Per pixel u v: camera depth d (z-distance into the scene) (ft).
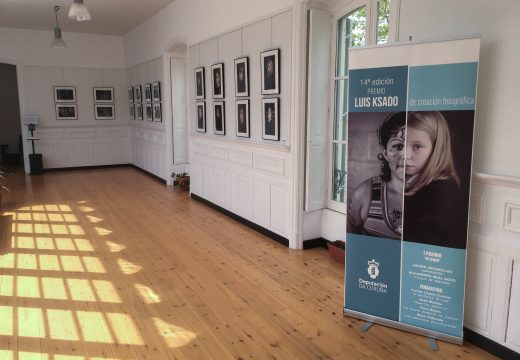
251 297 11.89
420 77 9.21
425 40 9.07
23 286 12.65
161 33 27.40
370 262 10.31
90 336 9.89
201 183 23.47
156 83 29.22
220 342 9.62
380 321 10.34
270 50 15.87
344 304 10.80
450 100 8.91
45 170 34.83
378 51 9.68
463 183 8.95
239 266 14.15
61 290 12.37
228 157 20.03
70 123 35.14
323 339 9.74
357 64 9.96
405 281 9.91
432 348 9.35
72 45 34.32
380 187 10.01
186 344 9.54
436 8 9.86
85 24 31.07
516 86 8.39
